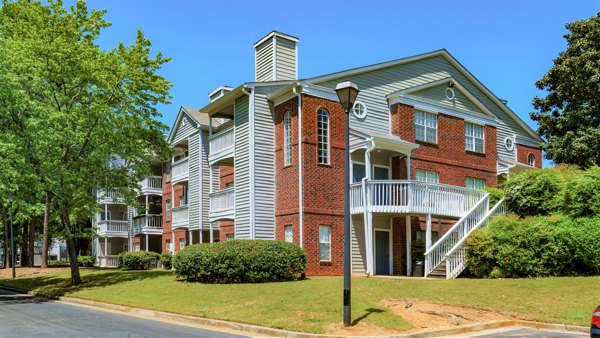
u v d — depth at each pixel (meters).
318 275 20.92
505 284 15.55
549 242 17.23
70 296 18.97
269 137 22.95
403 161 23.48
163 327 12.15
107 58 22.39
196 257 18.77
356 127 23.14
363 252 22.41
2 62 19.02
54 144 19.55
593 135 26.50
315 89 22.08
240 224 22.86
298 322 11.83
